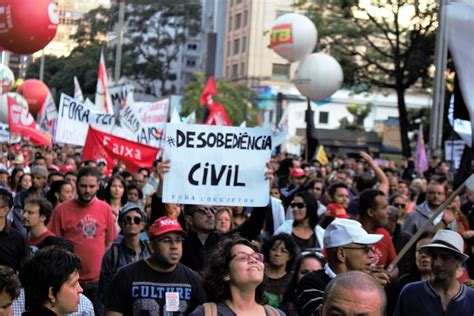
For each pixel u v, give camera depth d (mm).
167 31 68875
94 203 9625
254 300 5379
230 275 5289
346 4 39344
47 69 41719
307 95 18688
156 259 6355
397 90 40938
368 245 6156
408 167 24406
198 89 61281
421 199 13078
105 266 8242
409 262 8062
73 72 41750
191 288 6398
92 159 15047
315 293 6023
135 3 66875
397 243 9102
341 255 6125
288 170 15469
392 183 15438
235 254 5281
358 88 48562
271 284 7562
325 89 18359
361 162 23500
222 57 84938
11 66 40500
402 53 43188
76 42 40969
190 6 68938
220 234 8047
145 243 8406
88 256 9414
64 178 12109
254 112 66375
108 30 40906
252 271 5262
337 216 9500
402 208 10922
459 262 6246
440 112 25281
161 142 18266
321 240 9250
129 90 22062
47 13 10578
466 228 10648
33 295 5152
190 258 8031
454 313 6172
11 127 20844
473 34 5945
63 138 18203
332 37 40500
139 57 68375
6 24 10555
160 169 7902
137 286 6320
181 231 6328
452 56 6008
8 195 8258
